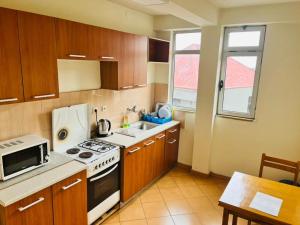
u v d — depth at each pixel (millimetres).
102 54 2650
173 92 4219
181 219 2852
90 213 2496
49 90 2145
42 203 1915
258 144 3488
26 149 2014
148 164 3348
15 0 2098
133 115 3824
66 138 2697
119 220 2793
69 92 2703
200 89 3629
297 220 1732
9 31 1794
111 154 2650
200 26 3455
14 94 1888
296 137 3230
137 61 3252
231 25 3303
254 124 3463
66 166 2213
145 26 3785
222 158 3791
